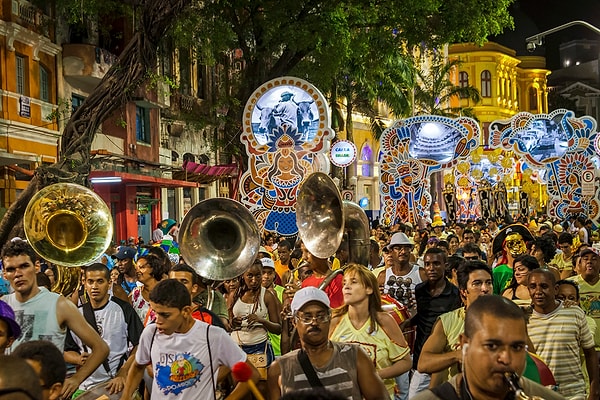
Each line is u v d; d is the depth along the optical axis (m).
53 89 25.77
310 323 5.00
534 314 6.66
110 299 7.49
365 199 45.31
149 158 31.81
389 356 6.33
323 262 8.77
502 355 3.40
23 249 6.15
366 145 54.81
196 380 5.69
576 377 6.54
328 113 15.02
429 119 27.70
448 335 6.38
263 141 15.24
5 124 22.47
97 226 8.42
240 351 5.79
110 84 16.62
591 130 30.89
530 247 11.11
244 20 27.30
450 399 3.56
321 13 24.41
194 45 25.73
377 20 26.98
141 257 8.98
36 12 24.50
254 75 27.17
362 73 33.00
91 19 27.62
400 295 8.56
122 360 7.40
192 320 5.77
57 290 8.28
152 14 16.53
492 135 31.75
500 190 46.56
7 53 22.83
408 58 38.59
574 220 26.61
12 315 4.85
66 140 16.52
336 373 5.04
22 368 3.10
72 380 6.01
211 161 38.16
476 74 82.50
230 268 8.00
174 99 33.59
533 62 92.25
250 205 15.31
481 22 27.47
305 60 27.75
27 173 22.62
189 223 8.05
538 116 31.39
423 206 27.94
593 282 9.02
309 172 15.11
